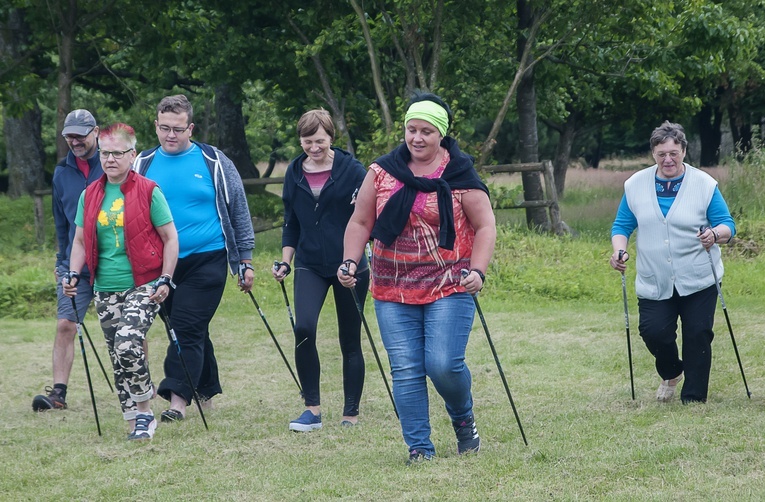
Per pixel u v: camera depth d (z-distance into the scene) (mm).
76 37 23234
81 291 8891
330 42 19688
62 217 8938
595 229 22188
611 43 22109
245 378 9875
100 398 9156
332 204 7477
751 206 20109
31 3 20641
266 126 42125
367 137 22703
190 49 22078
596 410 7680
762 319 11898
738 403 7688
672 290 7750
